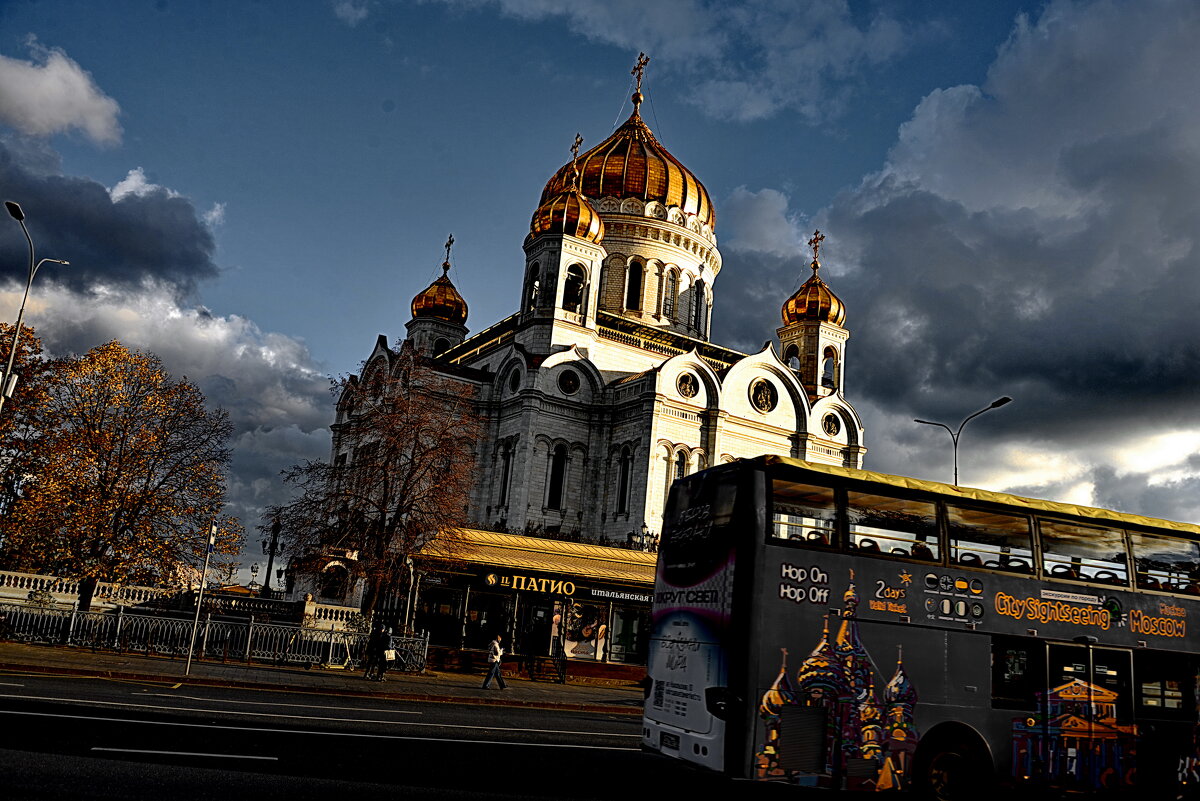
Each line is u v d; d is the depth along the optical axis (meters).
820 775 14.27
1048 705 16.19
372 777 13.45
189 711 18.66
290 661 35.75
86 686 21.94
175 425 44.38
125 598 43.16
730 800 15.19
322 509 42.00
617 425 64.19
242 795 11.55
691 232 79.50
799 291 81.31
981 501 16.61
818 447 69.00
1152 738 16.92
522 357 64.00
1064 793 16.11
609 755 18.53
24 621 34.03
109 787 11.29
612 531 61.94
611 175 78.75
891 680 15.03
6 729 14.34
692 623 15.37
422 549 39.44
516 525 60.41
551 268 68.50
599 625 43.19
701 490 16.08
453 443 44.19
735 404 65.44
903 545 15.80
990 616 16.06
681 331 77.88
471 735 19.12
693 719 14.93
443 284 84.12
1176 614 17.64
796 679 14.32
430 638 39.97
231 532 44.81
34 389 44.09
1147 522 17.89
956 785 15.50
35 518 41.59
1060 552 17.08
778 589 14.53
